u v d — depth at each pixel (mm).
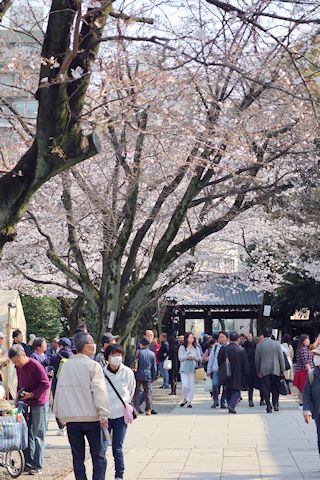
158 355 31062
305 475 11125
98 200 18094
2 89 14828
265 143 17359
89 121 10047
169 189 18453
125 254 25141
